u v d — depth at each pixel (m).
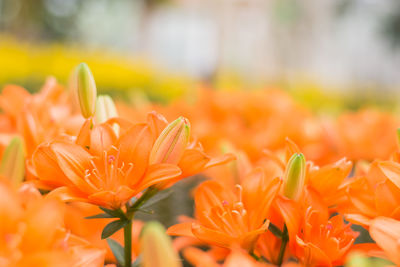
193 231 0.72
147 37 14.15
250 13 14.08
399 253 0.66
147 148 0.73
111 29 26.22
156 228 0.58
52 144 0.72
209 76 10.89
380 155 1.17
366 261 0.63
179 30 23.19
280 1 14.97
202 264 0.63
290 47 15.72
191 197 1.15
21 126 0.81
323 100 5.27
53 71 5.00
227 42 13.48
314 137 1.26
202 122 1.36
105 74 4.86
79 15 21.08
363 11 16.55
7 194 0.63
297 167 0.73
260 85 7.94
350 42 18.48
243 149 1.18
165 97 4.23
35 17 14.76
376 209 0.73
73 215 0.80
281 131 1.21
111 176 0.73
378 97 7.82
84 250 0.68
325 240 0.73
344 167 0.79
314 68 16.78
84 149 0.74
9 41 7.15
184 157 0.74
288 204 0.72
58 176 0.73
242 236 0.71
